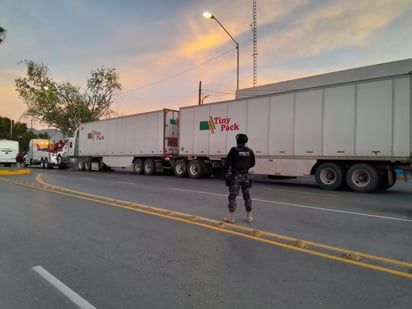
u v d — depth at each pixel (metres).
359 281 3.41
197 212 7.08
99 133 24.14
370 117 10.91
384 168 10.88
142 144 20.23
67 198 9.06
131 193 10.20
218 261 4.02
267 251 4.41
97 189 11.27
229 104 15.37
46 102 37.81
